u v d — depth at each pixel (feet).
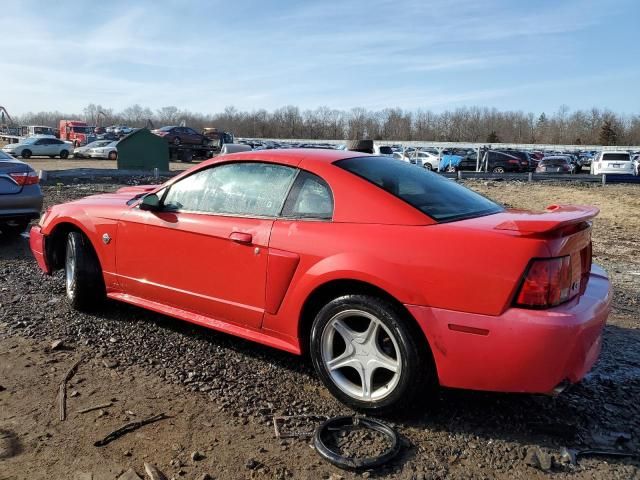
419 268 9.41
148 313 15.84
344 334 10.46
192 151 134.92
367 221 10.36
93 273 15.17
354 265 9.93
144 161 88.84
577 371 9.14
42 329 14.35
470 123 367.25
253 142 174.09
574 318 8.77
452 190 12.09
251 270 11.55
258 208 11.87
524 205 53.31
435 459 9.03
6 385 11.24
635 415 10.55
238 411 10.41
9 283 18.53
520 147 194.08
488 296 8.89
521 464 8.94
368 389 10.25
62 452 9.00
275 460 8.90
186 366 12.35
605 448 9.43
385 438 9.55
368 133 366.02
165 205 13.60
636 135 327.47
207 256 12.35
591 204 53.52
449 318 9.16
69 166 99.09
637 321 16.19
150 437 9.49
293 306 10.98
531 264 8.77
